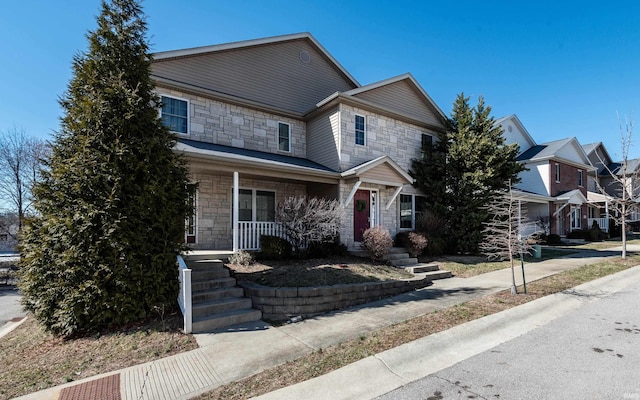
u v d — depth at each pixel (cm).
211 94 1080
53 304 493
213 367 379
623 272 938
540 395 302
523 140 2283
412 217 1342
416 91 1409
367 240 990
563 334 464
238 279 707
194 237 983
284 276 710
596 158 2822
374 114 1242
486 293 713
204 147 944
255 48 1230
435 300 670
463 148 1287
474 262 1129
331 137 1178
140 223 526
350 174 1050
